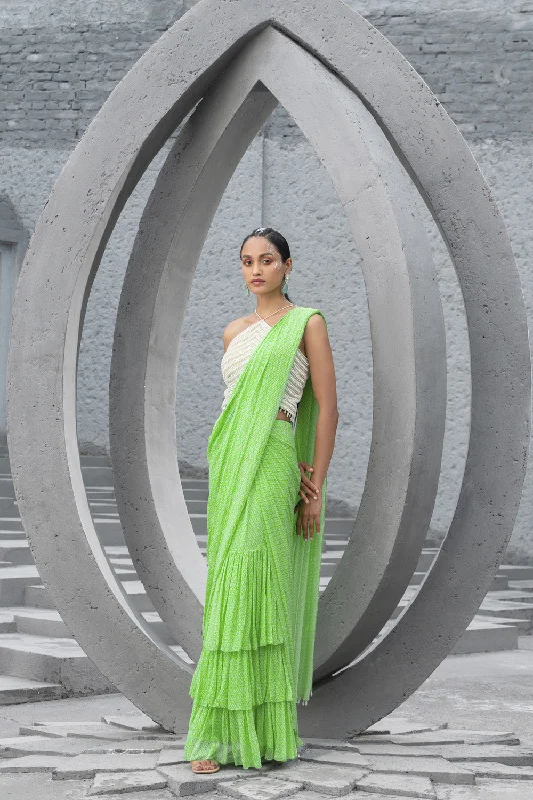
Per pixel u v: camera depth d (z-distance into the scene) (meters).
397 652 3.48
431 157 3.47
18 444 3.72
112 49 11.33
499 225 3.43
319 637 3.38
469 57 10.45
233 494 3.17
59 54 11.45
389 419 3.26
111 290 11.38
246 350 3.30
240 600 3.06
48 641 5.40
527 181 10.28
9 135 11.57
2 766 3.21
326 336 3.30
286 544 3.15
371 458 3.29
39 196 11.45
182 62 3.62
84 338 11.45
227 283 11.19
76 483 3.71
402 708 4.56
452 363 10.48
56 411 3.68
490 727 4.13
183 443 11.32
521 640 7.16
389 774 3.07
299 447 3.36
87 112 11.37
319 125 3.41
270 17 3.53
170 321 3.88
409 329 3.22
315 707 3.56
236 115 3.64
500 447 3.43
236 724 3.06
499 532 3.42
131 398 3.85
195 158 3.74
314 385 3.29
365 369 10.74
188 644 3.72
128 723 3.78
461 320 10.45
